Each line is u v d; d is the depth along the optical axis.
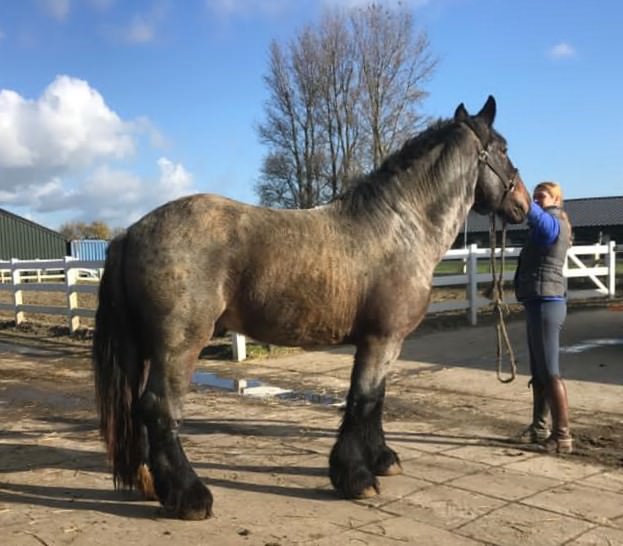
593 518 3.77
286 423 6.02
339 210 4.12
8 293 22.31
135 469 3.87
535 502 4.01
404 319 4.11
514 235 33.53
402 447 5.18
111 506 3.98
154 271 3.66
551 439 5.05
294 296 3.86
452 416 6.19
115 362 3.84
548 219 4.87
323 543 3.45
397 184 4.22
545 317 4.96
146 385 3.74
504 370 8.23
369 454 4.44
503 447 5.18
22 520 3.76
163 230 3.74
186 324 3.69
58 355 10.68
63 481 4.44
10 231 38.38
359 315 4.02
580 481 4.38
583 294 14.74
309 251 3.88
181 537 3.53
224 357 9.71
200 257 3.70
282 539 3.49
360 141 39.06
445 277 11.77
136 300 3.73
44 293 22.02
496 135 4.65
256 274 3.81
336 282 3.90
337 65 38.69
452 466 4.71
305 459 4.92
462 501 4.03
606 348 9.29
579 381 7.38
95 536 3.54
